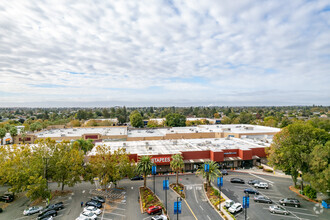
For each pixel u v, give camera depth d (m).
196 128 123.38
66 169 51.97
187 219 40.53
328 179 41.34
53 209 43.50
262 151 75.25
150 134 110.31
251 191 52.28
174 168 56.78
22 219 41.03
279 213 42.41
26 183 46.41
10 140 109.12
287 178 63.41
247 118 181.00
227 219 40.03
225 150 72.56
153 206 43.62
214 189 53.03
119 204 47.28
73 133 109.12
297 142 54.81
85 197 51.16
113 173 52.19
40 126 128.62
